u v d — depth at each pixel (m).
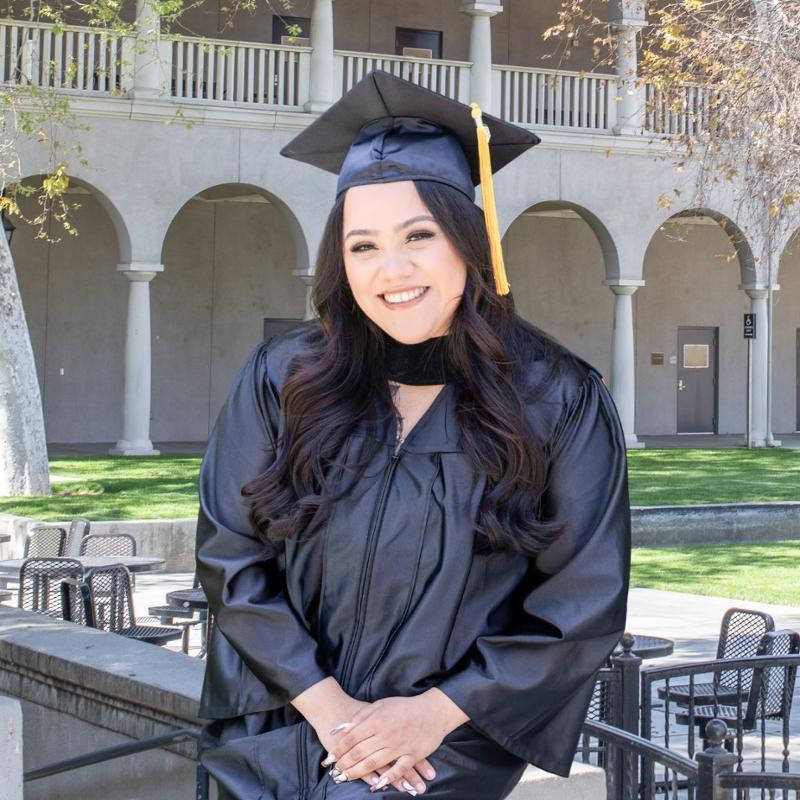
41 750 4.71
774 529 17.30
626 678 5.44
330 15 24.88
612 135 26.77
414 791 2.50
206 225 30.25
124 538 11.43
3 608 5.55
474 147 2.94
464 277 2.71
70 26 21.67
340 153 3.04
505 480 2.60
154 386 29.94
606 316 33.91
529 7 31.77
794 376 35.62
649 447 28.59
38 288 28.66
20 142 23.02
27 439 17.45
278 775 2.60
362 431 2.69
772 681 7.08
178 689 4.00
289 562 2.70
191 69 24.30
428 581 2.62
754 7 17.62
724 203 27.42
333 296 2.77
